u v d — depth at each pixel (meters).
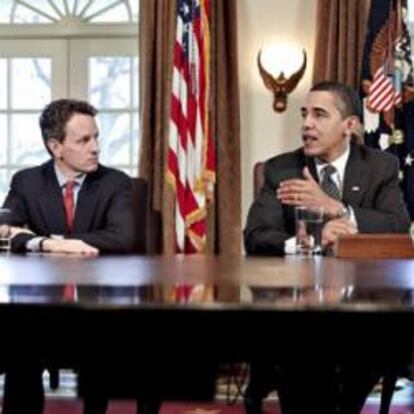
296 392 0.76
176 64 4.00
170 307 0.67
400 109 3.99
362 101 4.00
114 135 4.70
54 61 4.71
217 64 4.24
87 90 4.70
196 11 4.02
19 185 2.83
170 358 0.69
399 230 2.60
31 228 2.77
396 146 3.96
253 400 2.17
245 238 2.70
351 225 2.32
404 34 4.02
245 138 4.46
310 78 4.44
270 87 4.43
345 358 0.68
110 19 4.68
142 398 0.72
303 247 2.29
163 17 4.20
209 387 0.71
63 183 2.80
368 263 1.61
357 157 2.83
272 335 0.68
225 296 0.74
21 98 4.72
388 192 2.74
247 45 4.46
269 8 4.45
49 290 0.81
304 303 0.68
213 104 4.22
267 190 2.75
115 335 0.68
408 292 0.81
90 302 0.68
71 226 2.74
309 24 4.44
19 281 0.97
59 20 4.69
